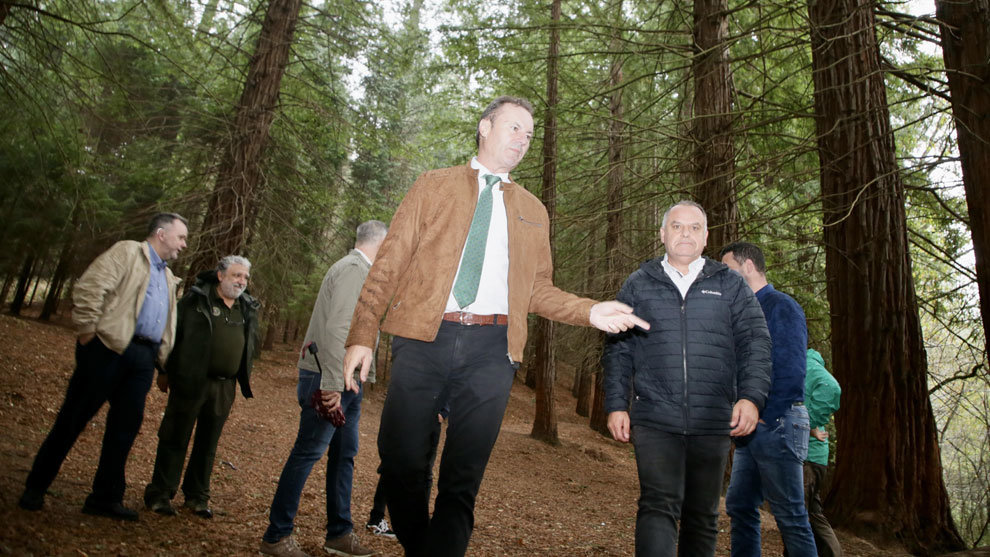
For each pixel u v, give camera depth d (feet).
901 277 20.70
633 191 29.07
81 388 11.18
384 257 7.45
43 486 10.82
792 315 11.68
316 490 17.70
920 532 18.97
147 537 10.70
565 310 8.30
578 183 34.30
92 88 24.88
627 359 10.42
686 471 9.66
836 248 21.35
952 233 28.50
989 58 15.60
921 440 19.88
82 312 11.10
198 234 28.91
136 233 31.19
